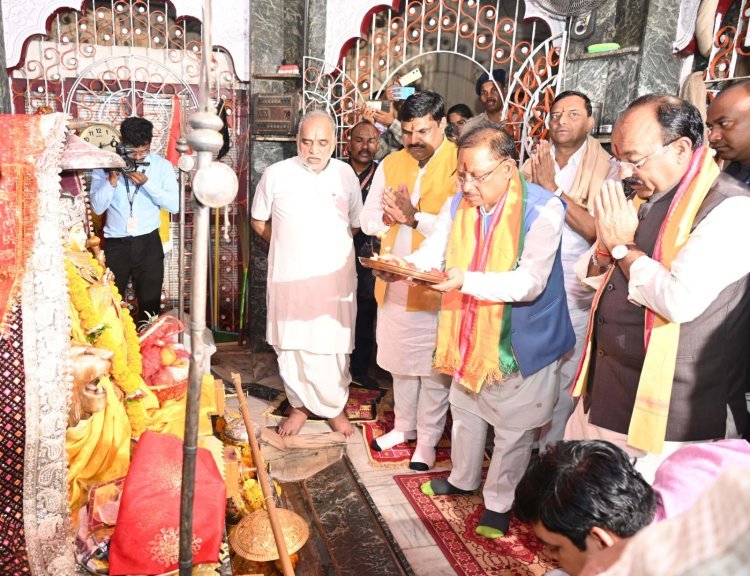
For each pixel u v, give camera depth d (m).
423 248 2.63
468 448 2.70
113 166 1.87
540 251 2.28
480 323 2.38
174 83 4.79
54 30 4.54
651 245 1.78
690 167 1.69
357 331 4.07
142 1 4.64
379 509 2.73
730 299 1.69
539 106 3.94
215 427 2.74
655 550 0.31
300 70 4.39
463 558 2.41
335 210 3.12
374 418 3.59
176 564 1.62
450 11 4.89
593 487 1.03
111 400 2.02
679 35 3.41
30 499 1.70
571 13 3.64
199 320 1.11
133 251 4.20
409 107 2.91
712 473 1.14
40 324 1.70
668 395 1.71
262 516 2.05
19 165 1.68
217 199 1.04
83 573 1.71
